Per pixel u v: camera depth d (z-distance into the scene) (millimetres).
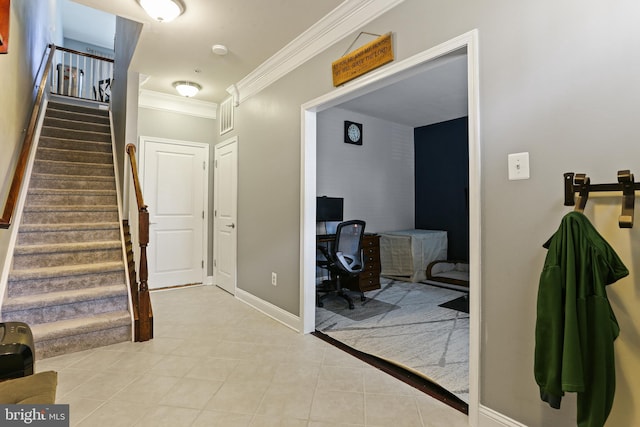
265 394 1940
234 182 4133
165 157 4449
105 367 2232
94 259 3094
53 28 5191
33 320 2484
